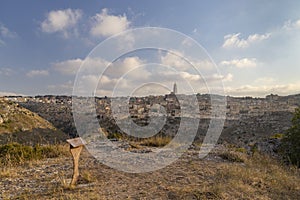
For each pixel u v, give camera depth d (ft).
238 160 26.30
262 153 32.22
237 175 19.92
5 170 20.51
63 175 19.25
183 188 16.34
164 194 15.42
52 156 27.04
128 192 15.74
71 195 14.70
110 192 15.67
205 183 17.69
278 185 18.54
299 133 31.45
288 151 32.19
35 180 18.02
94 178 18.43
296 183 19.44
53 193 15.29
